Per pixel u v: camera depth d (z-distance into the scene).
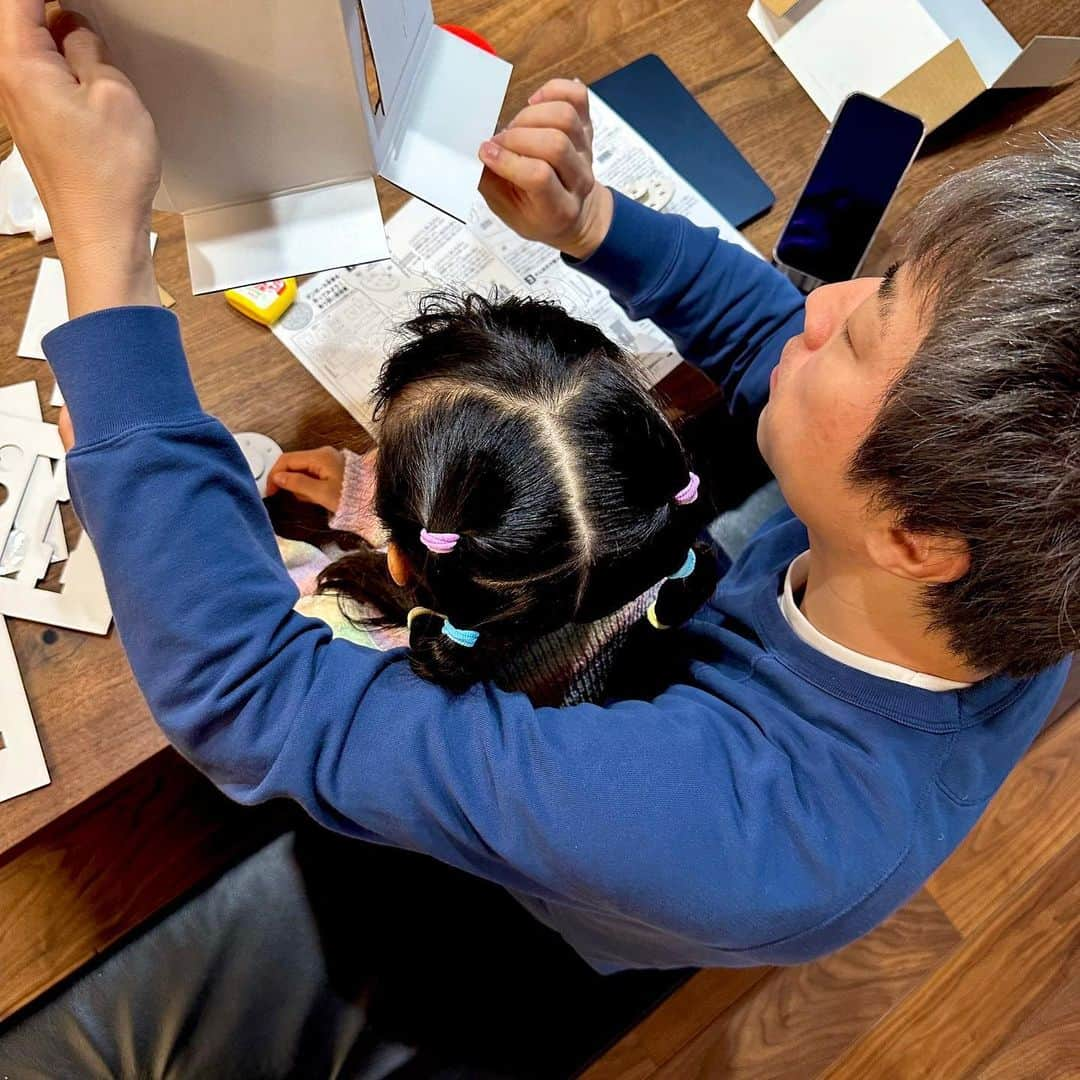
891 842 0.48
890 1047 1.17
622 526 0.45
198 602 0.49
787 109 0.80
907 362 0.39
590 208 0.66
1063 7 0.84
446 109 0.59
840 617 0.51
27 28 0.44
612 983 0.75
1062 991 1.20
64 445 0.63
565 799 0.47
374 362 0.72
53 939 1.12
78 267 0.48
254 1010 0.74
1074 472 0.34
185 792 1.16
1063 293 0.34
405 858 0.79
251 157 0.54
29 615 0.64
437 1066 0.72
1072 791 1.27
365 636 0.65
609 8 0.80
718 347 0.74
